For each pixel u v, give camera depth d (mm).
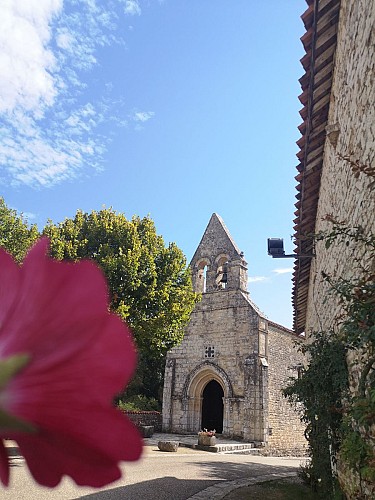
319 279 9273
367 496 4578
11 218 13477
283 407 21156
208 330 22750
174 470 11273
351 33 5195
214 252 24203
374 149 4418
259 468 13109
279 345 22250
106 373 442
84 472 446
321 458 7430
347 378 6141
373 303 3740
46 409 421
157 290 14492
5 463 481
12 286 461
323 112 6844
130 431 445
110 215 14812
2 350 429
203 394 24484
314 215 9219
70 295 449
